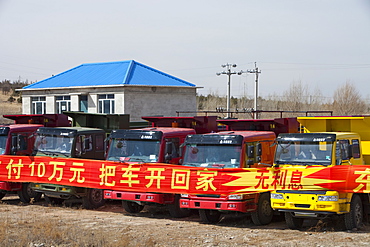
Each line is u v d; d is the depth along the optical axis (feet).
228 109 188.44
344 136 50.03
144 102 150.10
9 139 67.10
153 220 56.08
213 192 52.21
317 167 47.73
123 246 40.42
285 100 221.46
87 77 162.71
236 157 52.29
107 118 74.74
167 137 57.82
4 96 371.76
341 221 52.60
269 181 49.90
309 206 47.34
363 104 219.00
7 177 66.13
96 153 65.57
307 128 58.80
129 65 159.43
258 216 52.37
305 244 42.11
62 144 63.41
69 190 61.82
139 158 57.62
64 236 44.14
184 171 54.29
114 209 65.26
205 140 54.08
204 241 43.86
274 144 50.93
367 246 40.96
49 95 165.27
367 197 50.65
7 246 40.11
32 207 65.05
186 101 161.27
